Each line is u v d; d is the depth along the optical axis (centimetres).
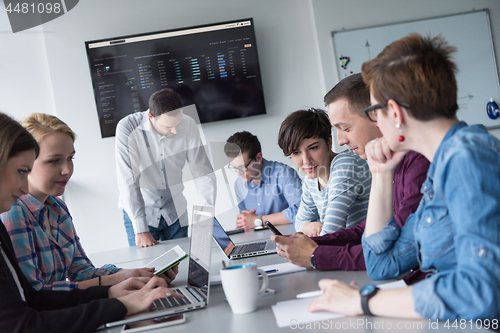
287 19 372
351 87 137
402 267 96
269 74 372
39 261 128
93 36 358
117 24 360
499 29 375
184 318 87
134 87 355
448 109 77
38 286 115
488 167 68
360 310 75
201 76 360
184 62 359
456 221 69
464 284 66
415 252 96
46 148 130
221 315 88
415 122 79
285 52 373
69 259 147
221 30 361
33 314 86
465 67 373
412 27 369
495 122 371
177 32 357
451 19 371
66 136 135
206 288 100
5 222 116
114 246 361
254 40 362
